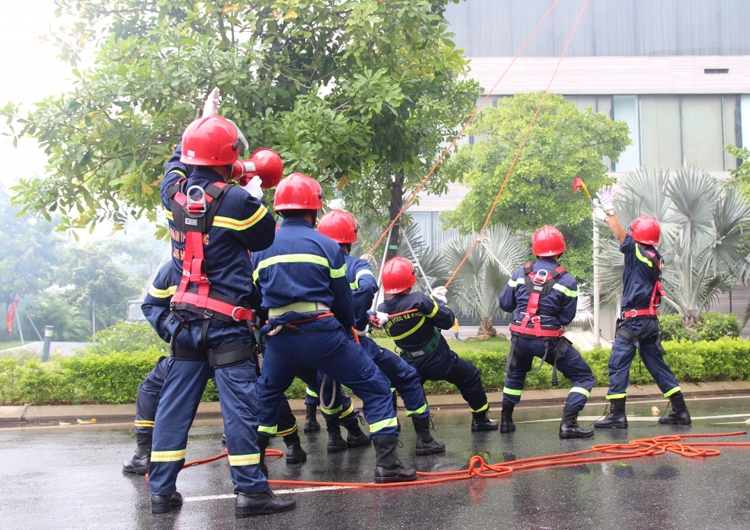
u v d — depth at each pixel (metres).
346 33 9.57
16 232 43.50
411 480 4.50
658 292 7.01
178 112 8.98
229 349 3.75
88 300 44.34
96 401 8.94
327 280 4.32
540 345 6.45
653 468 4.77
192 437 6.99
